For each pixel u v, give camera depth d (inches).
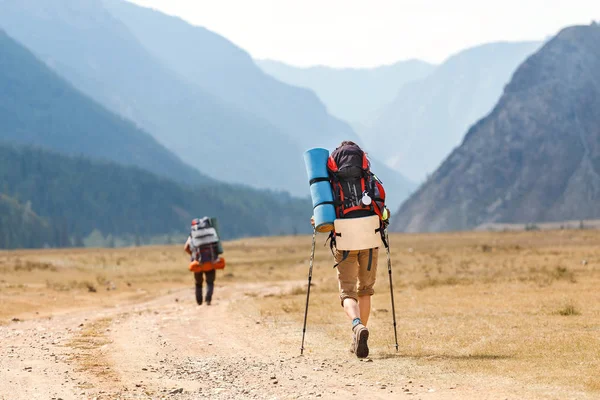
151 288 2955.2
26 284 2945.4
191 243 1990.7
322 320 1270.9
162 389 690.8
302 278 3457.2
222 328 1237.1
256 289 2630.4
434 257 4478.3
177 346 1019.3
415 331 1063.0
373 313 1359.5
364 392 637.9
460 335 989.2
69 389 693.3
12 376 770.2
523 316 1198.3
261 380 723.4
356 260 896.9
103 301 2204.7
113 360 887.7
